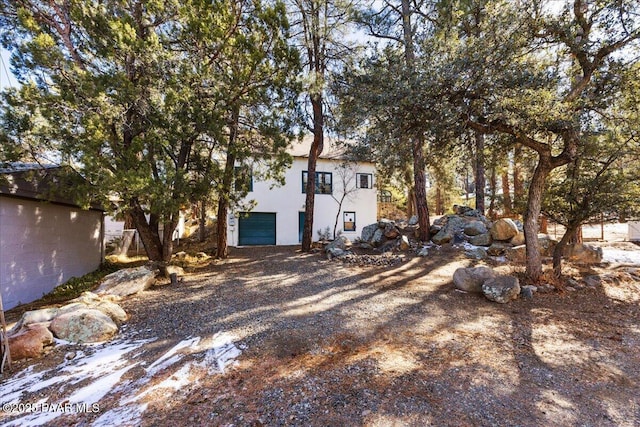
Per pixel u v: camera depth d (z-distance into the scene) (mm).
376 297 6238
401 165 7793
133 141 6199
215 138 7098
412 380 3305
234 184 8953
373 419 2711
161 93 6707
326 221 16828
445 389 3143
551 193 7016
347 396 3039
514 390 3131
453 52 5266
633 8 5441
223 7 6848
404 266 8820
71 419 2828
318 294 6508
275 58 7332
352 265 9352
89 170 5602
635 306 5488
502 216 14344
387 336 4441
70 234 8656
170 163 6863
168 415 2838
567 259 8250
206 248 13953
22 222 6723
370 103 5715
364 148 7098
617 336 4375
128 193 6039
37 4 6891
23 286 6719
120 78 5984
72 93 5594
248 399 3039
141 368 3641
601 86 6074
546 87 5172
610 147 6043
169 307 5754
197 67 6953
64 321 4379
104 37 6230
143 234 8414
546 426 2617
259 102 7613
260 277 8117
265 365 3678
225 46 6887
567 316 5094
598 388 3168
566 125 5285
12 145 5531
